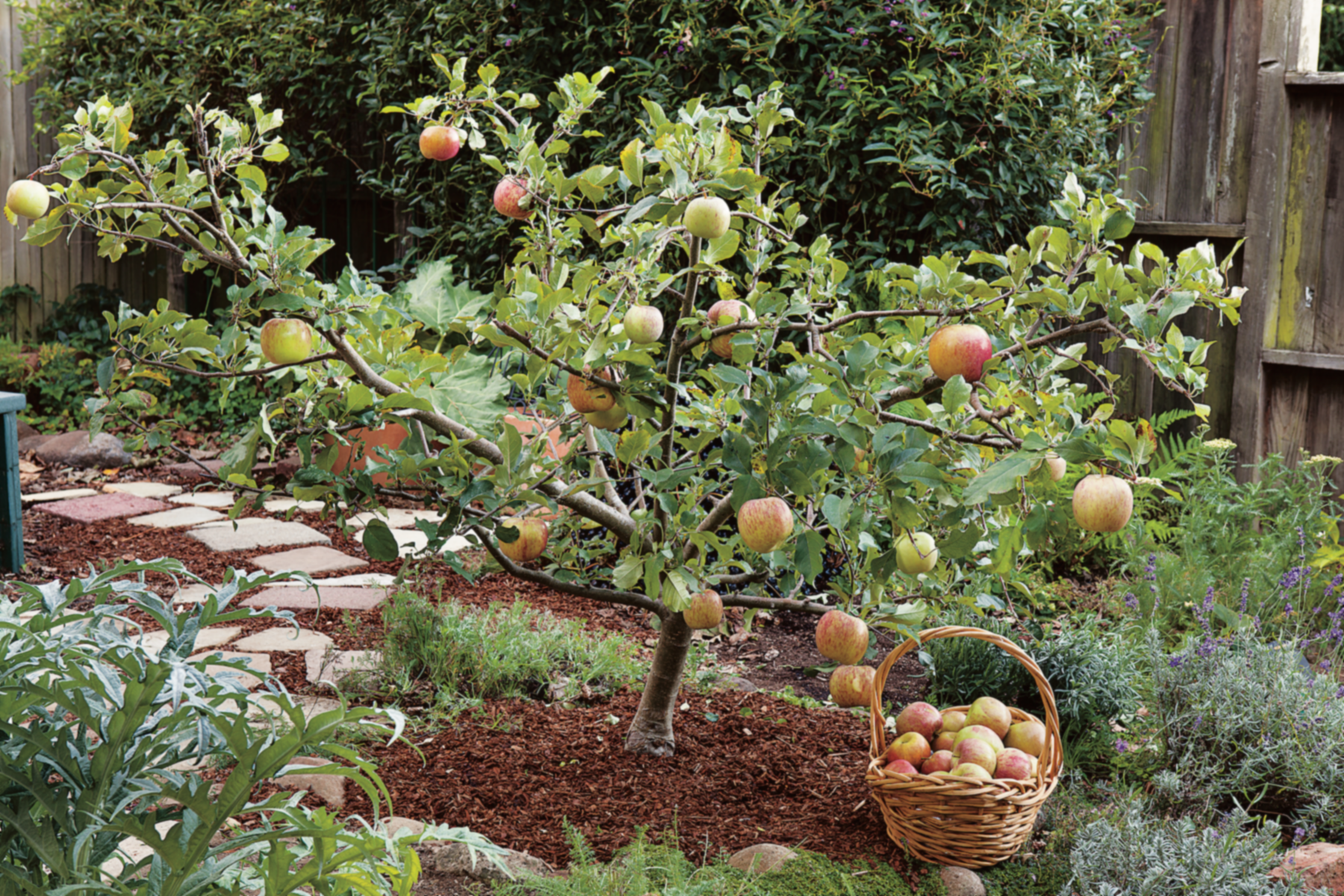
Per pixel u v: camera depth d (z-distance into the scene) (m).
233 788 1.46
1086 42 5.49
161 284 8.47
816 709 3.48
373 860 1.66
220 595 1.64
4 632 1.53
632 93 5.43
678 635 2.94
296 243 2.18
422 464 2.37
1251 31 5.25
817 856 2.46
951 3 5.15
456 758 2.97
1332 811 2.78
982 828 2.40
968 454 2.47
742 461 2.16
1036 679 2.53
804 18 4.97
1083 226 2.29
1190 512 5.12
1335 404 5.23
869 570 2.47
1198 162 5.49
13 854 1.53
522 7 5.66
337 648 3.93
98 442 7.14
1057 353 2.37
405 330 2.50
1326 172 5.10
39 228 2.16
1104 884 2.24
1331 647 4.14
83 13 7.77
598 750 3.05
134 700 1.44
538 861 2.44
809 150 5.13
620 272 2.57
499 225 5.96
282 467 6.55
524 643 3.73
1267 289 5.28
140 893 1.50
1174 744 3.07
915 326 2.72
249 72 7.06
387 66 6.32
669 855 2.43
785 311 2.40
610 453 2.72
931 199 5.18
